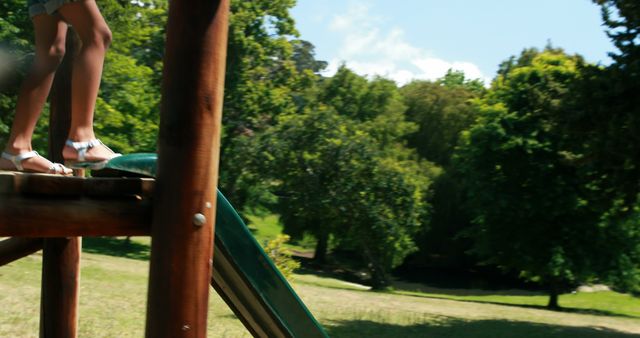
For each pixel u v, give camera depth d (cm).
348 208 3891
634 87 1855
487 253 3325
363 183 3909
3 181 273
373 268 4094
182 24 285
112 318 1509
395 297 3144
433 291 4512
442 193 5403
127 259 3300
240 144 4112
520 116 3114
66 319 504
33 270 2214
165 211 285
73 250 506
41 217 281
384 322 2103
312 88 5509
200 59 284
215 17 287
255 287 332
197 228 286
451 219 5428
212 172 289
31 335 1223
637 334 2442
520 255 3225
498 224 3244
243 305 374
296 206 4019
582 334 2286
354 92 5422
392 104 5438
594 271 3170
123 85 3078
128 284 2197
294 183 3975
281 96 4588
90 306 1666
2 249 504
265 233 6106
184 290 283
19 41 2016
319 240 5244
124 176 362
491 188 3188
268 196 4766
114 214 291
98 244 4019
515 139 3069
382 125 5181
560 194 3056
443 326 2172
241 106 4384
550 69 3175
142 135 3178
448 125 5703
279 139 4022
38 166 349
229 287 367
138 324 1455
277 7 4534
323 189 3922
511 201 3136
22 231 280
